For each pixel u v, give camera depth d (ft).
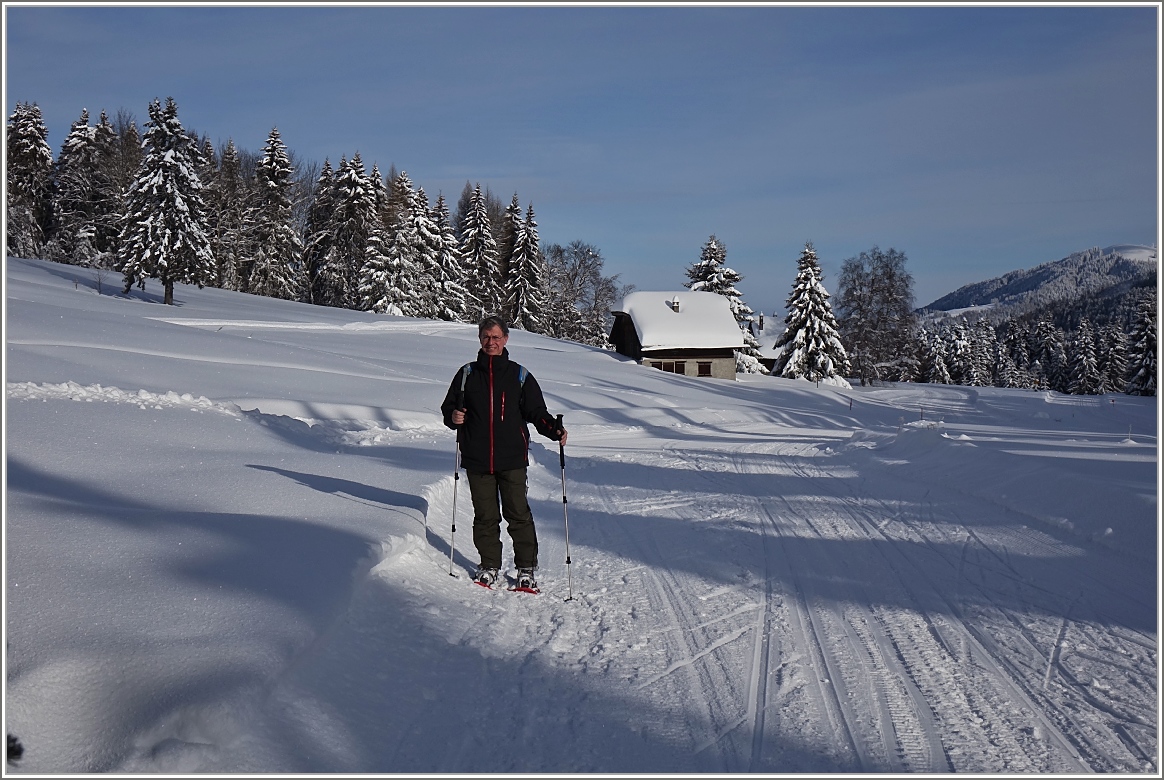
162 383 48.75
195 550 15.02
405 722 11.44
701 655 14.43
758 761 10.58
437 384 78.74
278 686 10.93
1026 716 11.93
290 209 224.94
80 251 198.70
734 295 219.20
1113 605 17.01
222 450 29.37
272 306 180.65
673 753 10.80
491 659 14.01
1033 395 216.13
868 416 135.64
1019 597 17.66
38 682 9.40
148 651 10.62
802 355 193.88
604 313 282.56
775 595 18.10
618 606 17.34
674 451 51.37
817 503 29.84
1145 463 31.32
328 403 53.93
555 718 11.80
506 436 18.30
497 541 18.84
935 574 19.62
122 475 22.41
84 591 12.26
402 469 29.43
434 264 213.66
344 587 14.40
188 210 152.25
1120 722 11.71
